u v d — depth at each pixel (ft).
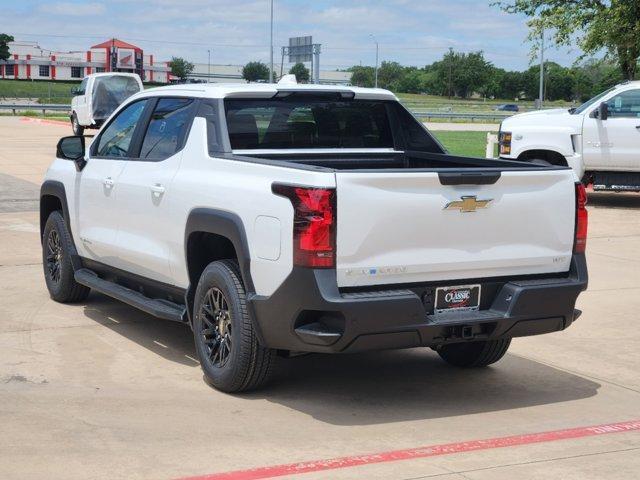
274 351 18.49
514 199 18.38
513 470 15.26
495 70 483.92
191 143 20.67
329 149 22.47
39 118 160.66
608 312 27.89
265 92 21.13
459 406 18.89
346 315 16.60
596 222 47.47
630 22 69.00
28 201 49.88
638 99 51.34
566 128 52.01
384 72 507.71
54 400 18.47
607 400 19.57
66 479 14.43
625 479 14.98
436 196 17.52
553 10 73.67
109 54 337.72
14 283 30.07
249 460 15.42
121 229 23.02
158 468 14.96
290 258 16.97
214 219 18.88
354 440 16.60
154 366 21.13
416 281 17.67
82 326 24.72
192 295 20.29
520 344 24.31
